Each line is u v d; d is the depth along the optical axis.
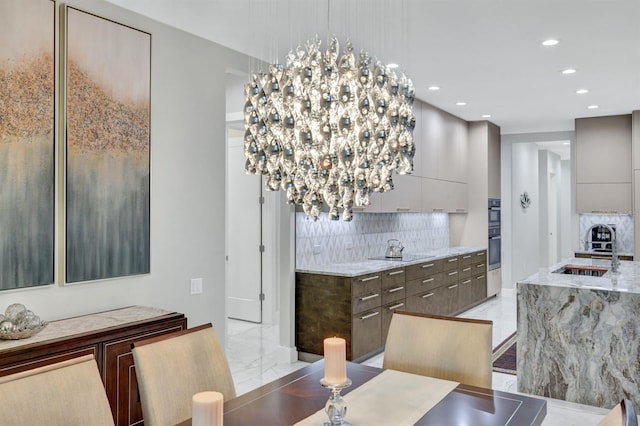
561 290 3.70
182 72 3.56
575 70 4.58
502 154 8.27
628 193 6.72
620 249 7.41
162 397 1.97
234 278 6.44
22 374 1.59
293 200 2.30
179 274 3.55
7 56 2.58
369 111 2.04
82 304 2.96
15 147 2.61
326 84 2.05
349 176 2.05
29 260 2.67
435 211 6.49
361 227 5.80
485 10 3.16
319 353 4.59
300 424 1.69
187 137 3.61
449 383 2.11
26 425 1.54
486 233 7.46
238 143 6.34
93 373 1.76
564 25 3.44
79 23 2.90
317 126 2.05
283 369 4.47
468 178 7.55
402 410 1.82
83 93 2.92
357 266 4.96
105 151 3.04
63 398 1.65
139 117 3.25
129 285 3.22
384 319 4.84
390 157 2.21
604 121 6.88
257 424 1.70
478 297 7.12
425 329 2.44
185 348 2.13
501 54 4.09
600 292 3.57
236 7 3.11
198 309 3.70
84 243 2.93
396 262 5.37
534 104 6.14
